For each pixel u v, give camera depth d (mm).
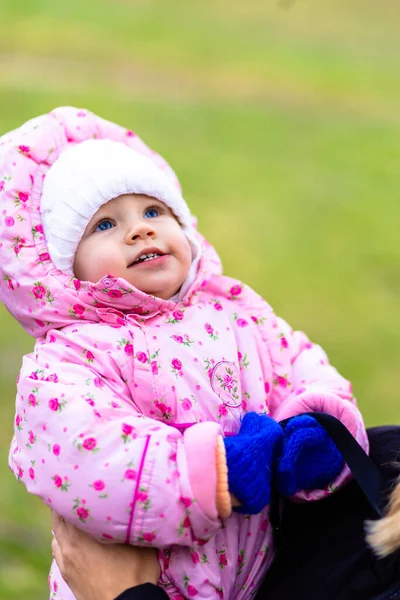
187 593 1844
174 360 1987
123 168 2139
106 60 15984
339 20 22094
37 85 13531
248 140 11992
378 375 5859
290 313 6852
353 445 1852
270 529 1998
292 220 9086
